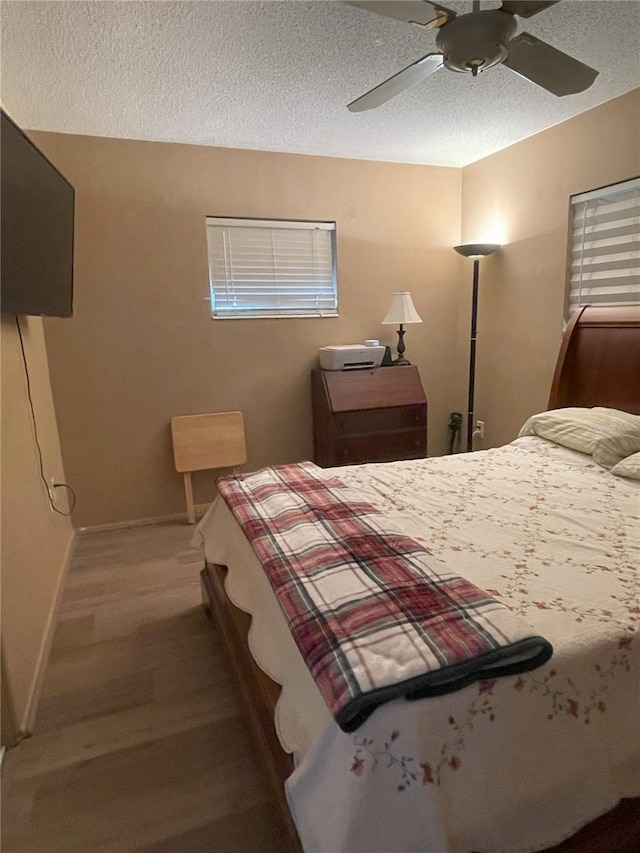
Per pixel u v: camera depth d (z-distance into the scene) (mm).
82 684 1891
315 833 977
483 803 986
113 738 1642
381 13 1419
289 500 1871
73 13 1728
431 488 2119
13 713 1594
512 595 1294
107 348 3113
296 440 3646
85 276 3002
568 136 2875
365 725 933
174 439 3254
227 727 1683
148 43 1930
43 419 2621
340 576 1308
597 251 2838
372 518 1689
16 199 1708
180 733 1659
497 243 3438
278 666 1309
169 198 3088
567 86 1791
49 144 2818
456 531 1698
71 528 3129
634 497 1972
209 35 1890
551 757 1046
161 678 1920
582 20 1889
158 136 2934
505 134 3094
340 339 3635
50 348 2992
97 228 2982
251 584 1646
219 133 2914
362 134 3004
